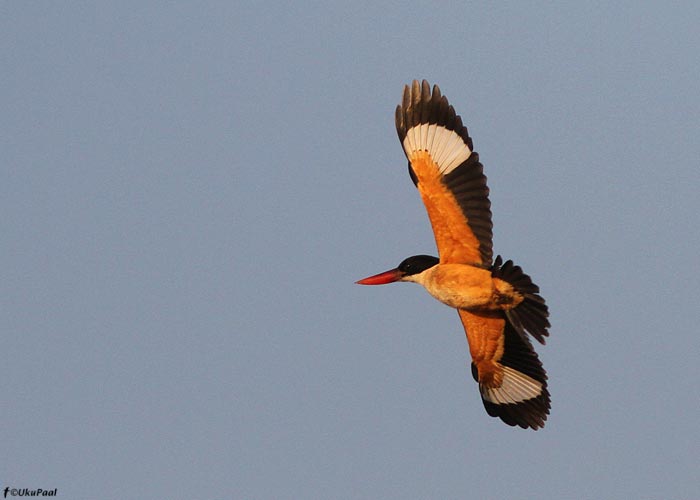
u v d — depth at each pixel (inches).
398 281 660.7
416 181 634.8
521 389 679.1
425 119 638.5
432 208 628.1
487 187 618.8
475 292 606.2
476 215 619.2
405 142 641.0
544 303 594.2
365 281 661.3
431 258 657.0
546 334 591.8
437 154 631.2
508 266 592.4
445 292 615.8
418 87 643.5
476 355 677.3
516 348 667.4
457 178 625.3
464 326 663.1
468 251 622.2
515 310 607.2
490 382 690.2
